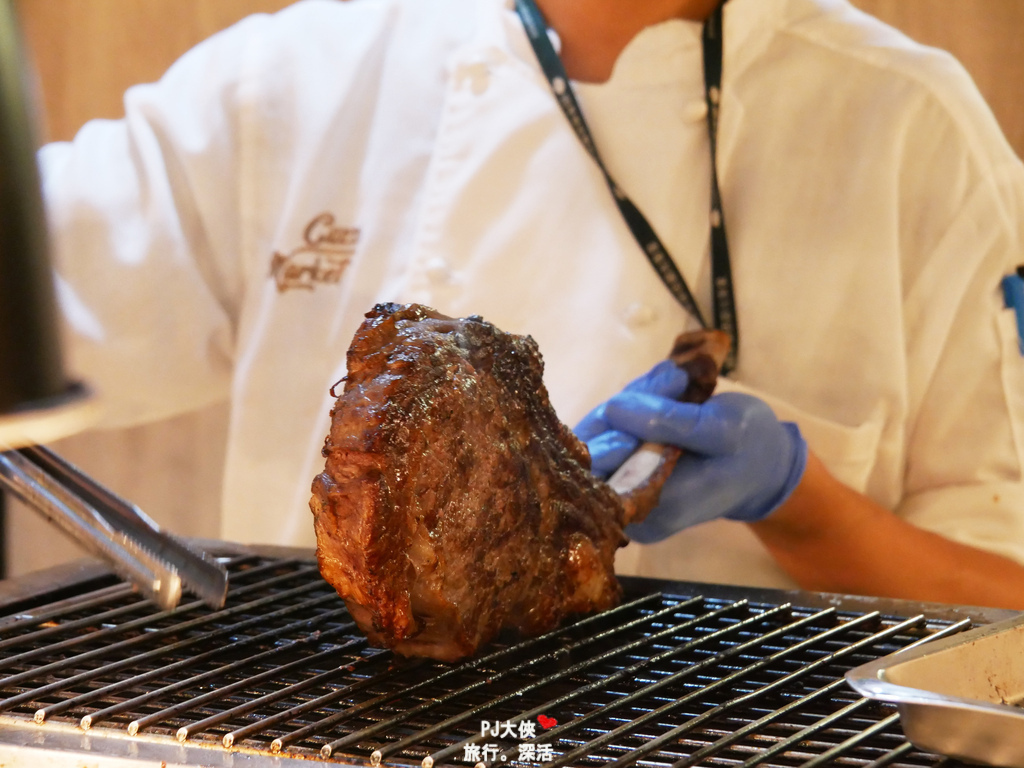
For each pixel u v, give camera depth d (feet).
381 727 3.12
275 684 3.58
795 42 6.73
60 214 7.50
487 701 3.51
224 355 8.14
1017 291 6.54
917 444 6.89
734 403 5.50
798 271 6.61
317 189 7.30
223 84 7.59
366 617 3.69
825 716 3.33
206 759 2.91
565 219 6.53
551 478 4.14
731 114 6.55
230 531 7.39
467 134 6.72
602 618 4.23
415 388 3.58
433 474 3.55
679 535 7.04
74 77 10.85
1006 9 8.65
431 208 6.70
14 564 11.12
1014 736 2.69
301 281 7.27
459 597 3.66
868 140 6.52
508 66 6.75
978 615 4.09
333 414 3.55
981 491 6.55
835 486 6.09
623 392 5.34
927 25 8.82
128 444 11.00
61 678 3.67
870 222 6.48
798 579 6.57
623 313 6.41
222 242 7.65
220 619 4.24
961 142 6.49
